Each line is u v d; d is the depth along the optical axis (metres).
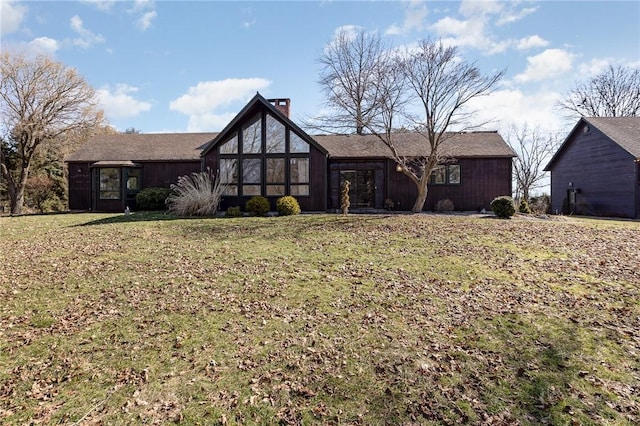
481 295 5.55
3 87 22.94
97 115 25.77
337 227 11.34
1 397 3.35
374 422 2.96
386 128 16.36
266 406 3.17
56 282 6.39
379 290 5.81
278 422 2.98
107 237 10.19
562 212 22.55
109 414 3.10
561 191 24.11
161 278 6.54
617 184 18.83
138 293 5.83
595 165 20.58
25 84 23.11
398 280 6.27
